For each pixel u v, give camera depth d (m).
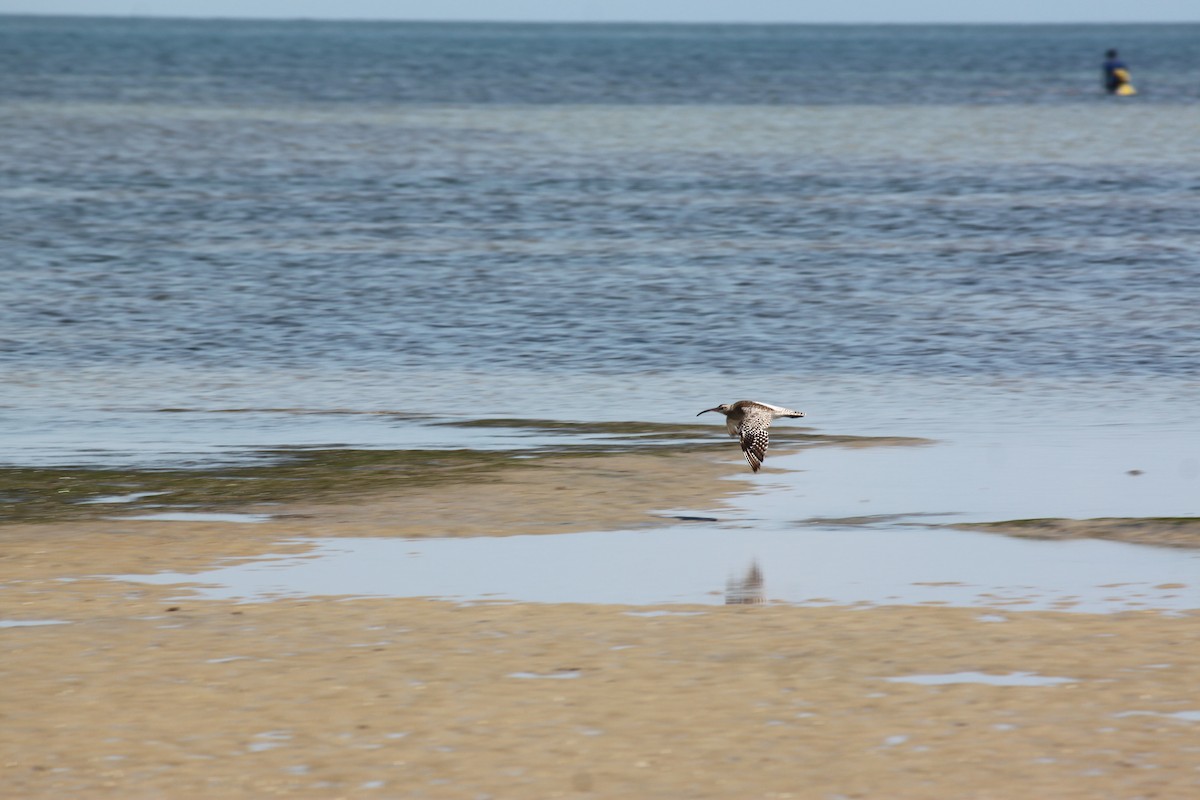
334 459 58.22
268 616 38.38
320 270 111.31
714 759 29.16
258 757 29.36
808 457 58.59
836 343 85.19
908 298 99.69
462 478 54.75
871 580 41.56
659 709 31.69
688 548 45.38
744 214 146.50
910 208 150.62
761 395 72.06
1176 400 70.31
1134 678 33.22
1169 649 35.16
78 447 60.81
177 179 176.62
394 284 105.25
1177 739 29.86
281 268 112.19
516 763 29.05
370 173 184.75
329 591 40.81
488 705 31.95
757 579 41.78
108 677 33.75
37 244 123.31
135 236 129.00
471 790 27.88
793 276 108.88
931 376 76.44
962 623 37.41
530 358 81.38
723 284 105.38
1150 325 89.38
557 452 59.41
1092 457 58.69
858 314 94.06
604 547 45.56
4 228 132.75
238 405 69.81
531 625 37.56
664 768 28.78
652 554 44.69
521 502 51.31
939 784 27.97
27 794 27.83
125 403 70.06
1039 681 33.12
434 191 166.38
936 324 90.44
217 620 38.06
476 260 116.75
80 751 29.70
